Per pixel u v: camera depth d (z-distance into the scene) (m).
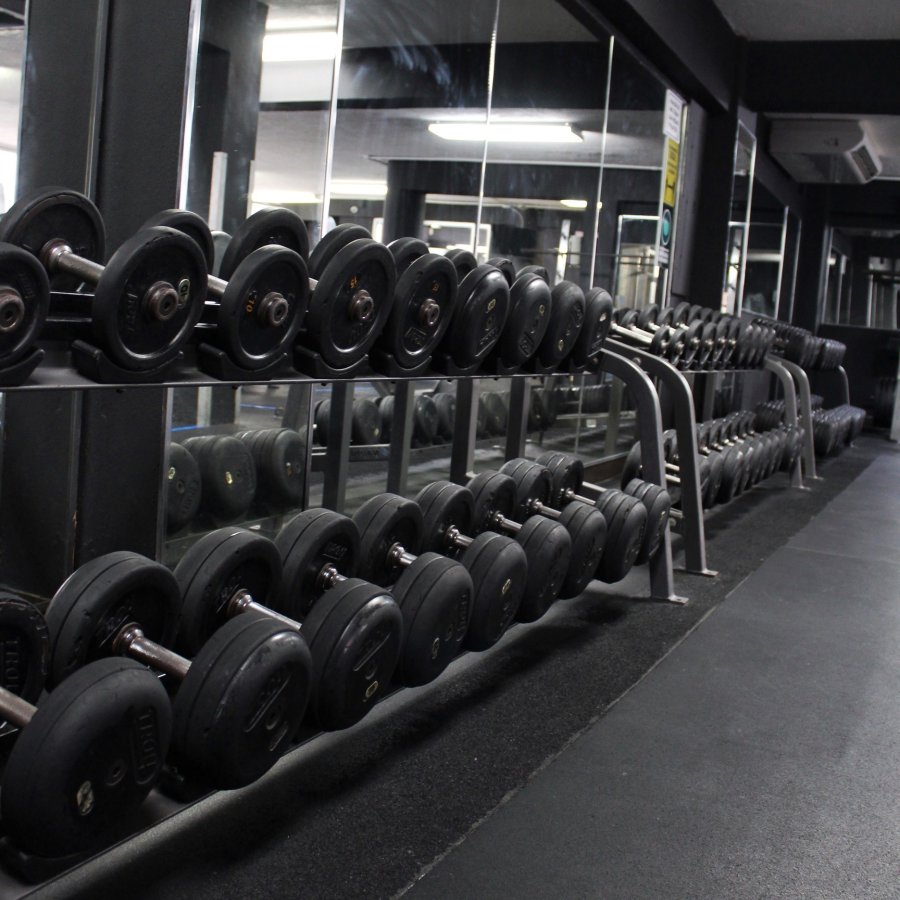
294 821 1.63
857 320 10.62
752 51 6.11
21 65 2.23
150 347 1.38
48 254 1.46
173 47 2.20
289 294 1.58
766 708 2.27
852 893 1.53
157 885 1.42
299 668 1.50
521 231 4.32
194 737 1.40
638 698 2.27
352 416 3.36
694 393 6.67
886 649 2.77
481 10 3.82
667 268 5.81
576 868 1.55
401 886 1.46
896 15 5.38
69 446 2.25
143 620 1.62
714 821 1.73
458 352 2.12
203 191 2.45
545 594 2.36
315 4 2.72
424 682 1.93
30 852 1.25
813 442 6.57
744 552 3.92
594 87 4.68
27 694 1.48
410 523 2.16
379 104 3.40
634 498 2.77
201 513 2.71
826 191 10.15
